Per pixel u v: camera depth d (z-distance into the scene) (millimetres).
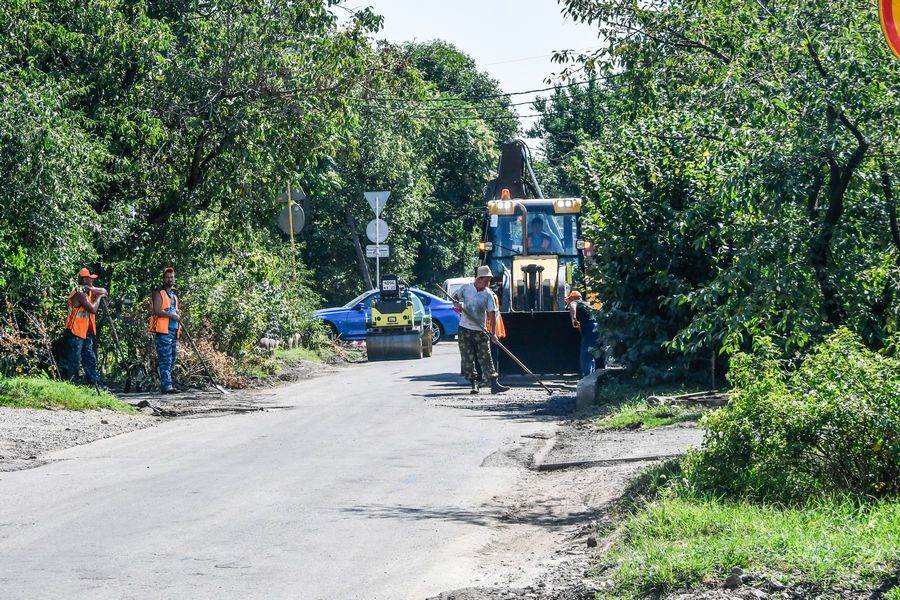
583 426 19906
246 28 28922
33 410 21609
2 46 26156
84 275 26703
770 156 14594
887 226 15273
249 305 33500
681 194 23922
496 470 15766
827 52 14664
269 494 13852
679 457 13516
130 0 29828
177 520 12234
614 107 31141
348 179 66438
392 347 42500
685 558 8477
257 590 9367
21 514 12617
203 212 32938
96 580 9672
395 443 18547
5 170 23641
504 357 29453
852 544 8352
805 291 15031
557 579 9234
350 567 10156
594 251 25031
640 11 26609
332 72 29797
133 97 29109
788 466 11000
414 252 74938
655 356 24188
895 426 10602
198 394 28141
